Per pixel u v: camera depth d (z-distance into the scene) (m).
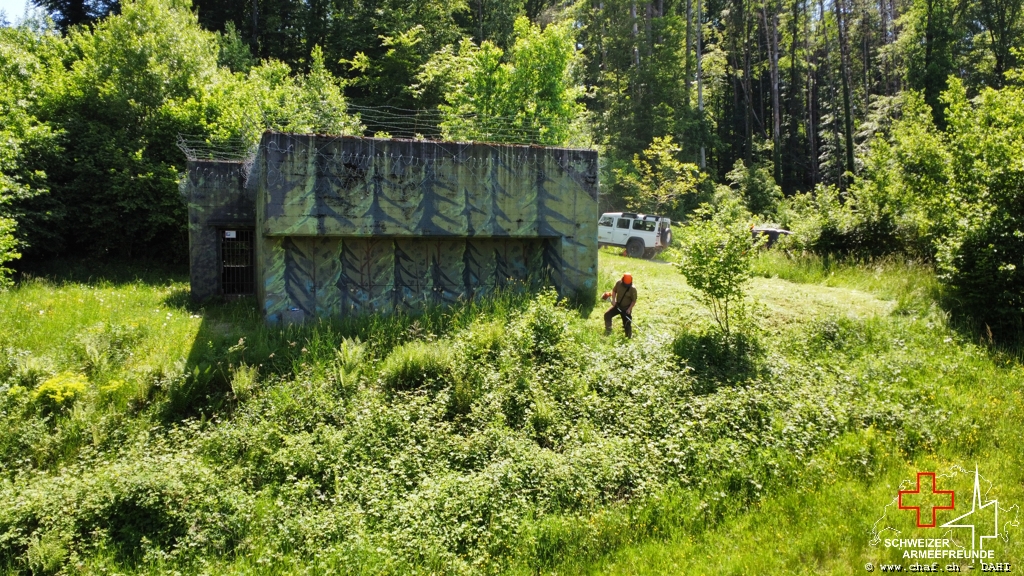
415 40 32.59
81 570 5.69
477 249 14.13
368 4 39.47
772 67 43.84
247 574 5.65
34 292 14.04
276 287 12.48
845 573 5.56
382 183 12.68
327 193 12.30
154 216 20.22
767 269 17.91
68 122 20.22
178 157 21.45
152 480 6.73
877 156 20.61
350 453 7.84
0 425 7.97
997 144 13.48
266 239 12.41
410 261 13.61
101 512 6.38
